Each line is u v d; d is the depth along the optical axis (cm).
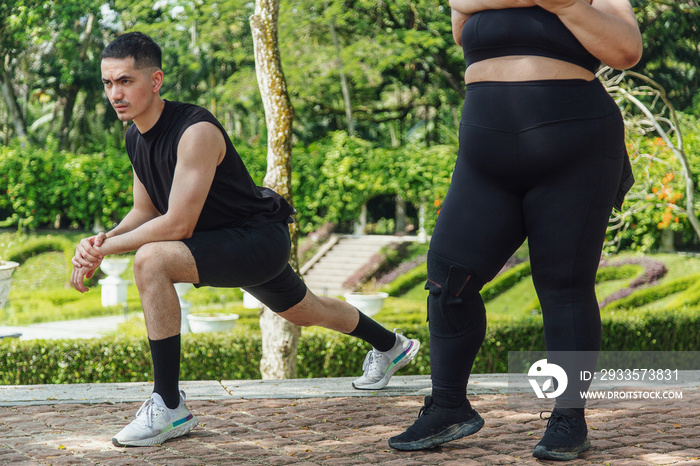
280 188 632
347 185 2248
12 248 2195
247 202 282
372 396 339
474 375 389
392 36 2180
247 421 290
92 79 2697
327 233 2458
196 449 250
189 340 818
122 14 2500
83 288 273
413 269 2158
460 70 2458
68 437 263
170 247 263
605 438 264
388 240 2350
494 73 236
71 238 2291
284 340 652
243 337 830
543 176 234
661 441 259
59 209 2317
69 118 2841
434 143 2667
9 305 1767
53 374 781
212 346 823
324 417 298
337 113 2642
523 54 231
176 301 264
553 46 227
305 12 2191
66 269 2153
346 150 2245
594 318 242
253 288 306
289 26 2167
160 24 2255
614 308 1638
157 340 259
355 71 2277
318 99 2519
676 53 2191
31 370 777
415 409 314
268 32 626
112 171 2278
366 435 271
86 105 2812
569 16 221
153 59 270
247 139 2916
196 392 341
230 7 2178
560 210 233
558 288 241
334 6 2075
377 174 2227
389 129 2958
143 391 335
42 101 3033
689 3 2072
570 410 243
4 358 771
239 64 2586
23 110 3083
